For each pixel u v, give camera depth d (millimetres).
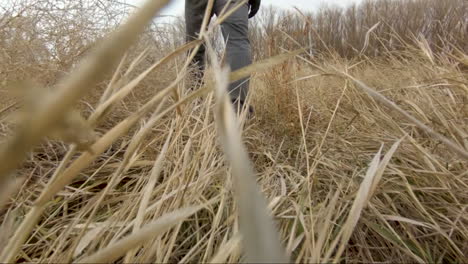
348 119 1148
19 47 946
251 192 150
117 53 137
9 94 704
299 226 620
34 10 1062
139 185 772
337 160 929
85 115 946
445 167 784
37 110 131
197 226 613
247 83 1398
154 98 352
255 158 1059
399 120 1104
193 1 1578
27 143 129
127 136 995
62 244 490
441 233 599
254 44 1954
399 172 729
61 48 1032
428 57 1196
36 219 345
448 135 868
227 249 414
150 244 471
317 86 1492
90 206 565
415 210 717
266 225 141
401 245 640
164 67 1214
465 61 1034
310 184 726
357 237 657
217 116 197
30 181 777
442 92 1138
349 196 613
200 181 663
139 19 137
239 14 1467
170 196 560
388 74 1583
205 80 1086
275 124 1230
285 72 1255
